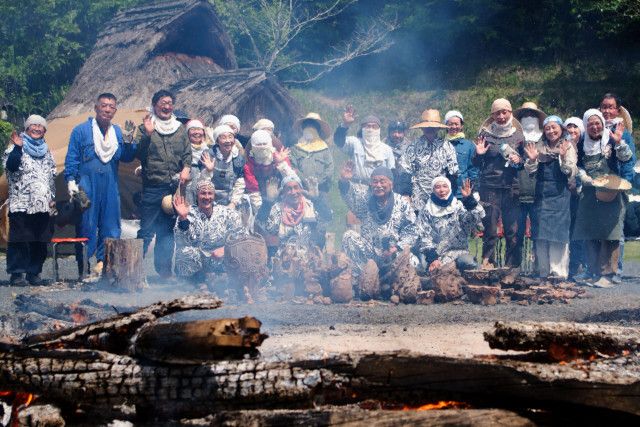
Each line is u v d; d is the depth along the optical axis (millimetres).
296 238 10445
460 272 9992
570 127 11266
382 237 10180
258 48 33250
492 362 3768
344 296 9305
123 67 19391
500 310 8594
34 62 28547
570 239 11523
